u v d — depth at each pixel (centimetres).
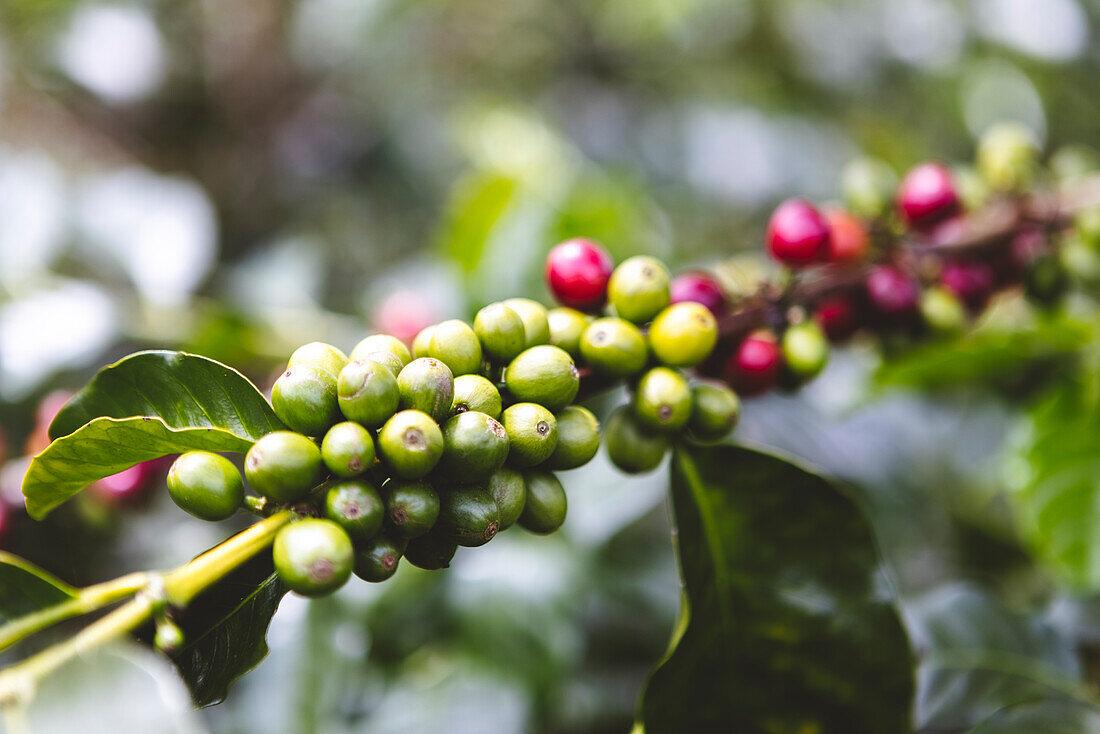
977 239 47
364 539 35
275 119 104
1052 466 52
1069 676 47
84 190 66
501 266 58
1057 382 51
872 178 47
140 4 94
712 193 96
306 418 35
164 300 64
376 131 108
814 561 41
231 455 56
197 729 33
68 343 57
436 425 35
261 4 101
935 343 47
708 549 41
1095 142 108
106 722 33
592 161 100
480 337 37
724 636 40
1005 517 69
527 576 55
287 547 34
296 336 63
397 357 36
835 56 103
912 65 103
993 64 103
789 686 40
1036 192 49
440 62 113
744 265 46
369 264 103
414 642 55
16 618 34
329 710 52
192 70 100
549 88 112
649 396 38
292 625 53
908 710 40
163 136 101
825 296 44
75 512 50
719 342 42
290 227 103
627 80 112
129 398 36
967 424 64
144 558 55
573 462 37
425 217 105
